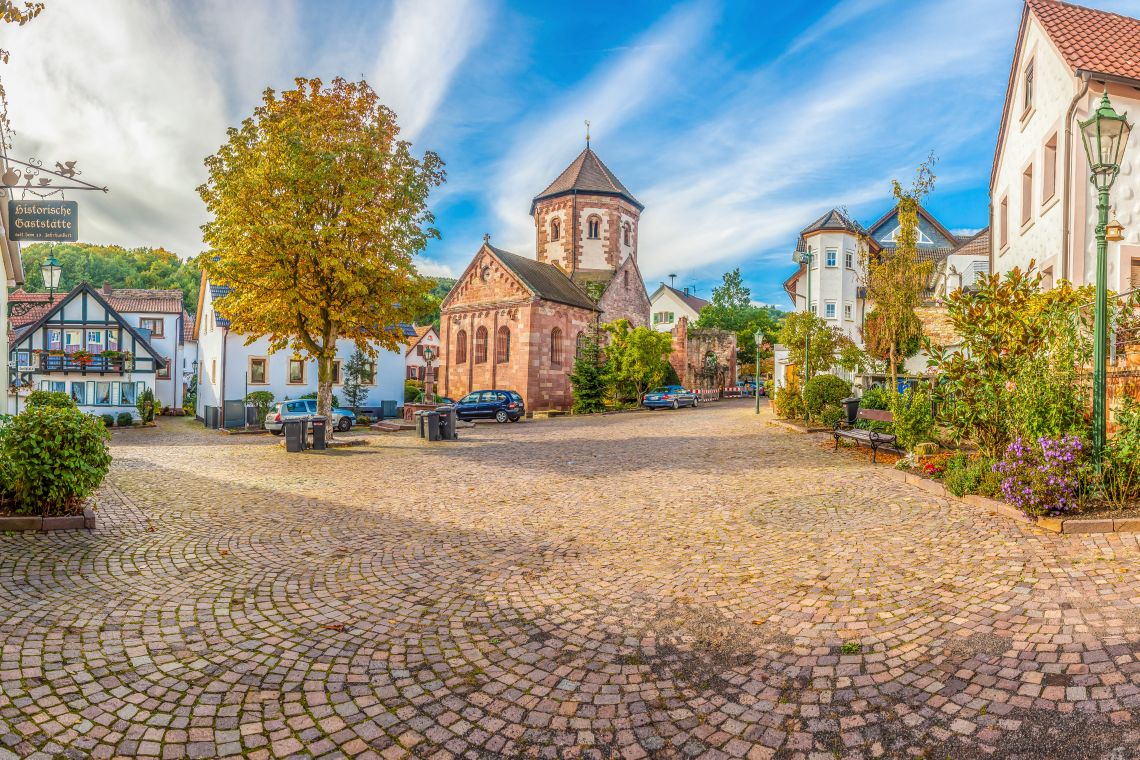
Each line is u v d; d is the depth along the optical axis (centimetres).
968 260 3403
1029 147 1655
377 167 1992
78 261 7056
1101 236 779
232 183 1852
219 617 559
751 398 5550
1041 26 1516
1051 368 855
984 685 398
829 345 2502
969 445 1237
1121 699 365
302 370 3731
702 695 418
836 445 1552
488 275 4362
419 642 511
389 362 4022
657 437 2058
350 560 739
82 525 831
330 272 1927
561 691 428
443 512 996
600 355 4119
